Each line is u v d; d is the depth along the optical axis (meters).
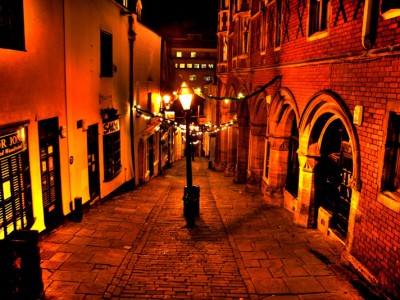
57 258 7.83
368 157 6.87
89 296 6.36
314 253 8.54
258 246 9.05
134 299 6.46
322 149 10.07
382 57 6.40
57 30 9.46
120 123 15.10
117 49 14.52
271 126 13.26
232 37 20.70
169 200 14.47
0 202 7.23
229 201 14.30
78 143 10.89
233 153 21.86
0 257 5.14
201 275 7.45
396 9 5.87
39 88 8.63
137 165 17.69
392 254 6.13
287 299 6.45
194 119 37.19
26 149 8.12
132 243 9.05
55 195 9.84
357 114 7.11
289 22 11.36
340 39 7.95
